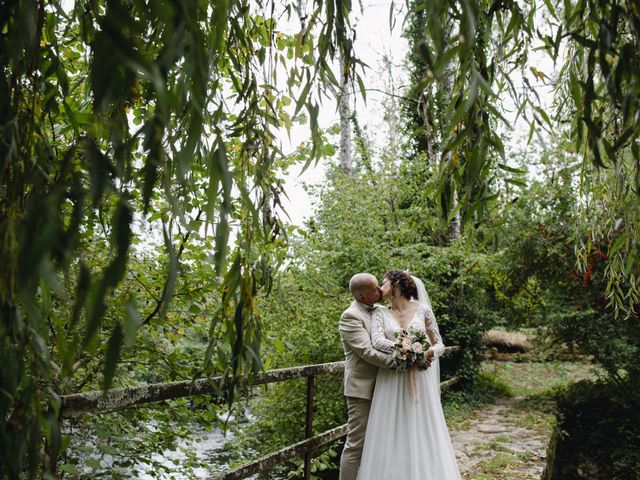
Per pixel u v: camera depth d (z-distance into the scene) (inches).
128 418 113.5
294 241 258.2
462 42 41.6
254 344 61.1
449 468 126.3
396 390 128.0
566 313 300.8
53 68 50.3
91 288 28.1
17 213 36.4
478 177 56.6
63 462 92.4
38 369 40.6
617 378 322.7
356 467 134.1
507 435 227.0
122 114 42.4
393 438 125.4
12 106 41.0
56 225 27.4
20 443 37.1
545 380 404.2
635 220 80.7
